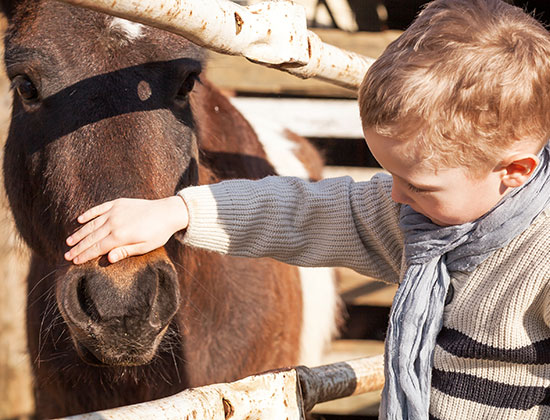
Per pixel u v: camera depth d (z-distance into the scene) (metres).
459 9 1.08
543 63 1.05
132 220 1.17
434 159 1.06
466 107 1.02
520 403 1.16
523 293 1.10
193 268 1.88
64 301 1.21
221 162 2.14
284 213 1.35
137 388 1.87
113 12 0.99
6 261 3.22
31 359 2.17
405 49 1.08
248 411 1.11
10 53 1.46
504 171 1.09
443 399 1.19
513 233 1.10
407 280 1.19
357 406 3.29
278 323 2.24
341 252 1.38
